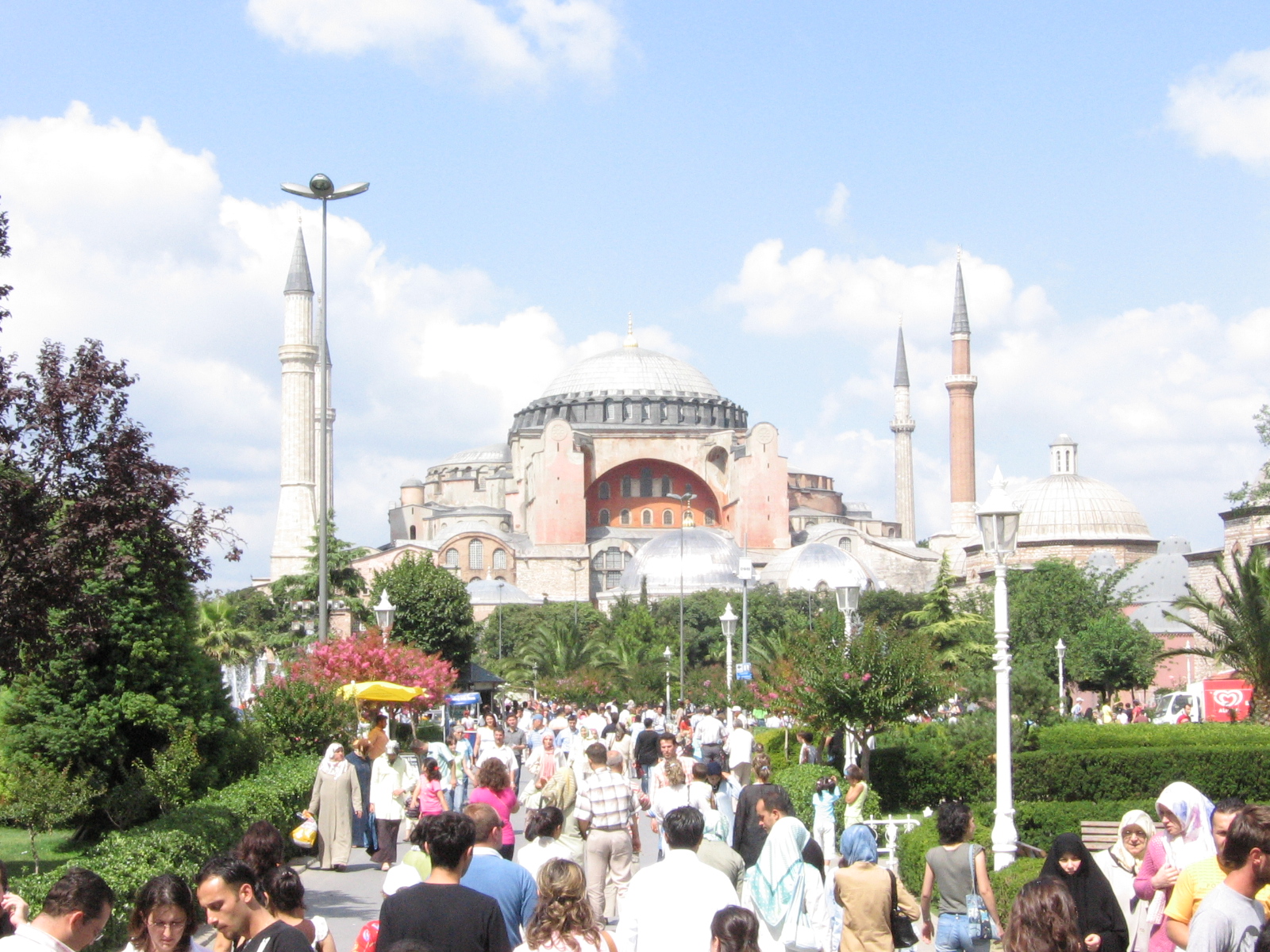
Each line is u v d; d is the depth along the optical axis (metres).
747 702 59.69
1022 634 75.50
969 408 150.25
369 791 24.02
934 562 153.75
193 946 8.84
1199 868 9.15
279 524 129.00
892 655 27.06
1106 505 119.56
